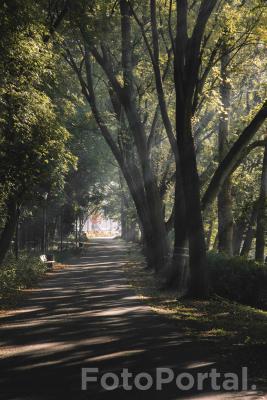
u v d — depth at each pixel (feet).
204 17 59.11
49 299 61.98
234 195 109.19
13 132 54.13
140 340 36.22
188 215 60.54
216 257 70.64
